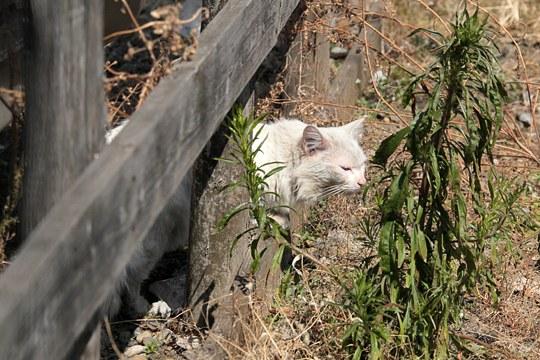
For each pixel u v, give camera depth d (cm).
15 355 223
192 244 500
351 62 852
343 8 709
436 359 451
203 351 461
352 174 599
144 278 538
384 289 462
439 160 433
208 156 473
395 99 884
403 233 437
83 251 254
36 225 311
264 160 575
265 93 707
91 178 265
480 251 463
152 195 303
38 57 293
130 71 842
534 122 716
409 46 960
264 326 446
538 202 680
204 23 467
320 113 709
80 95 294
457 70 410
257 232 507
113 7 570
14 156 416
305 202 611
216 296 502
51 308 240
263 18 451
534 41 1015
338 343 468
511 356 478
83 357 314
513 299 550
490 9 1059
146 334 512
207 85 360
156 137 300
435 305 433
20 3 396
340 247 608
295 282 531
